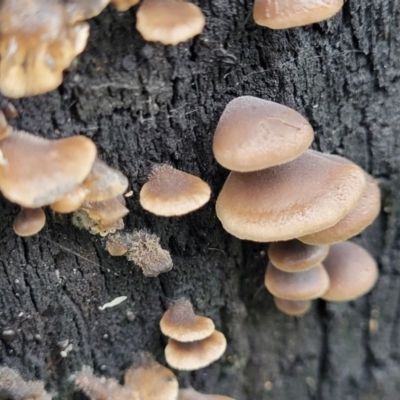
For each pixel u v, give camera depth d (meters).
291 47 0.17
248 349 0.21
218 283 0.19
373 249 0.21
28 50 0.14
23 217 0.16
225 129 0.16
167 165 0.17
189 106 0.17
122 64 0.16
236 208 0.16
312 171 0.16
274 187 0.16
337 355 0.22
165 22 0.15
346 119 0.19
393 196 0.20
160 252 0.17
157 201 0.16
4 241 0.17
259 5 0.16
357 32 0.18
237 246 0.19
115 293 0.18
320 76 0.18
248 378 0.21
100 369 0.19
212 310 0.20
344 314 0.22
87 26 0.15
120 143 0.17
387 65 0.18
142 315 0.19
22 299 0.17
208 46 0.16
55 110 0.16
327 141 0.19
